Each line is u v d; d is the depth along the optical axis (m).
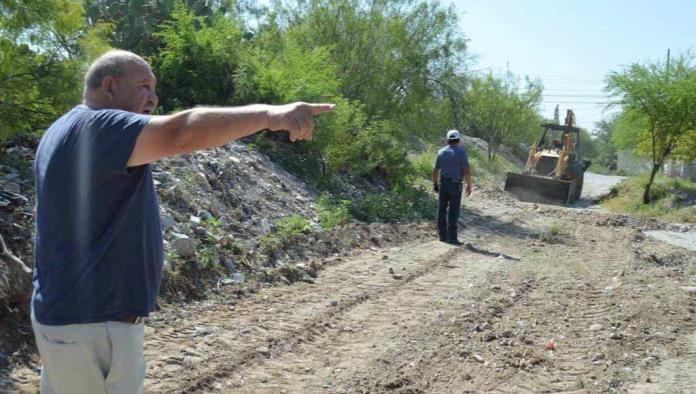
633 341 6.28
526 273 9.34
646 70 26.30
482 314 6.98
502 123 40.59
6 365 4.73
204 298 6.71
